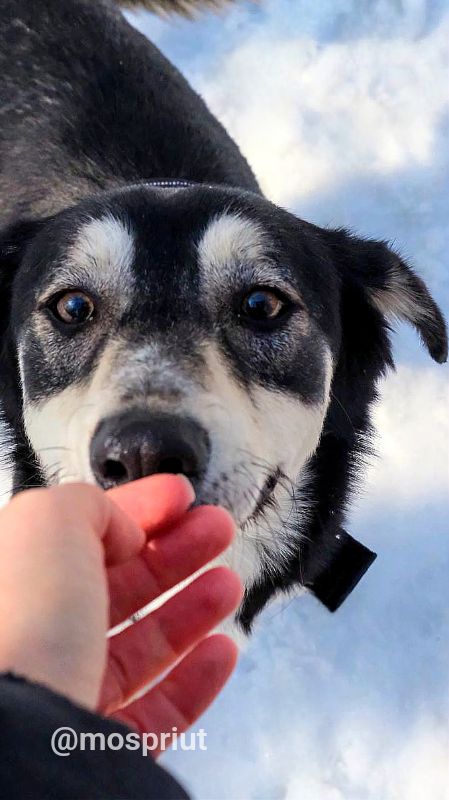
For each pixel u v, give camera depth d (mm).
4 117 620
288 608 627
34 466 520
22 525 338
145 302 451
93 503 349
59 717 296
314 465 521
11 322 510
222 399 421
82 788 279
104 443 396
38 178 595
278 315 464
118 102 598
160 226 462
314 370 475
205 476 408
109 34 631
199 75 797
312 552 541
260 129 768
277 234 474
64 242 473
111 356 435
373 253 528
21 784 266
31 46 624
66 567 333
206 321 452
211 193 481
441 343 540
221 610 411
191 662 418
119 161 580
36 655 320
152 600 401
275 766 589
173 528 391
